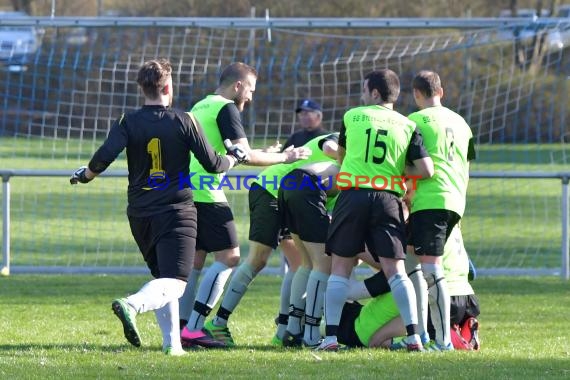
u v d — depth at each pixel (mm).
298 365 19000
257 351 21344
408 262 21953
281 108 49344
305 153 21797
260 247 23062
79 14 100062
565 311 29109
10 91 54438
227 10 91250
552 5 90938
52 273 37125
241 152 20766
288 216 22703
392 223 20844
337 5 91250
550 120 49469
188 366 18719
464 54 50719
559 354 21359
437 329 21547
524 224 52594
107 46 53250
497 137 54781
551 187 67062
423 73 22625
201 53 52875
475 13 94500
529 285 35000
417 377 17578
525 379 17484
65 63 52094
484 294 32750
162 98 19875
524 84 49062
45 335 23828
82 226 50375
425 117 21891
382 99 21688
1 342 22594
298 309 22906
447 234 21906
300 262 23781
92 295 31875
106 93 48719
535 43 46188
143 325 25797
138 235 20047
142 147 19562
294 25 36625
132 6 96688
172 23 36469
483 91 51469
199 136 19828
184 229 19703
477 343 22672
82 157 58344
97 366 18609
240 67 22688
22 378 17266
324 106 57281
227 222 22359
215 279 22266
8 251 36844
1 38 44312
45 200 59594
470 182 69000
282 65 51406
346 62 49188
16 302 30188
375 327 22109
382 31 66312
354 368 18609
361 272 37375
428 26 36625
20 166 59188
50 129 58344
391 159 20906
